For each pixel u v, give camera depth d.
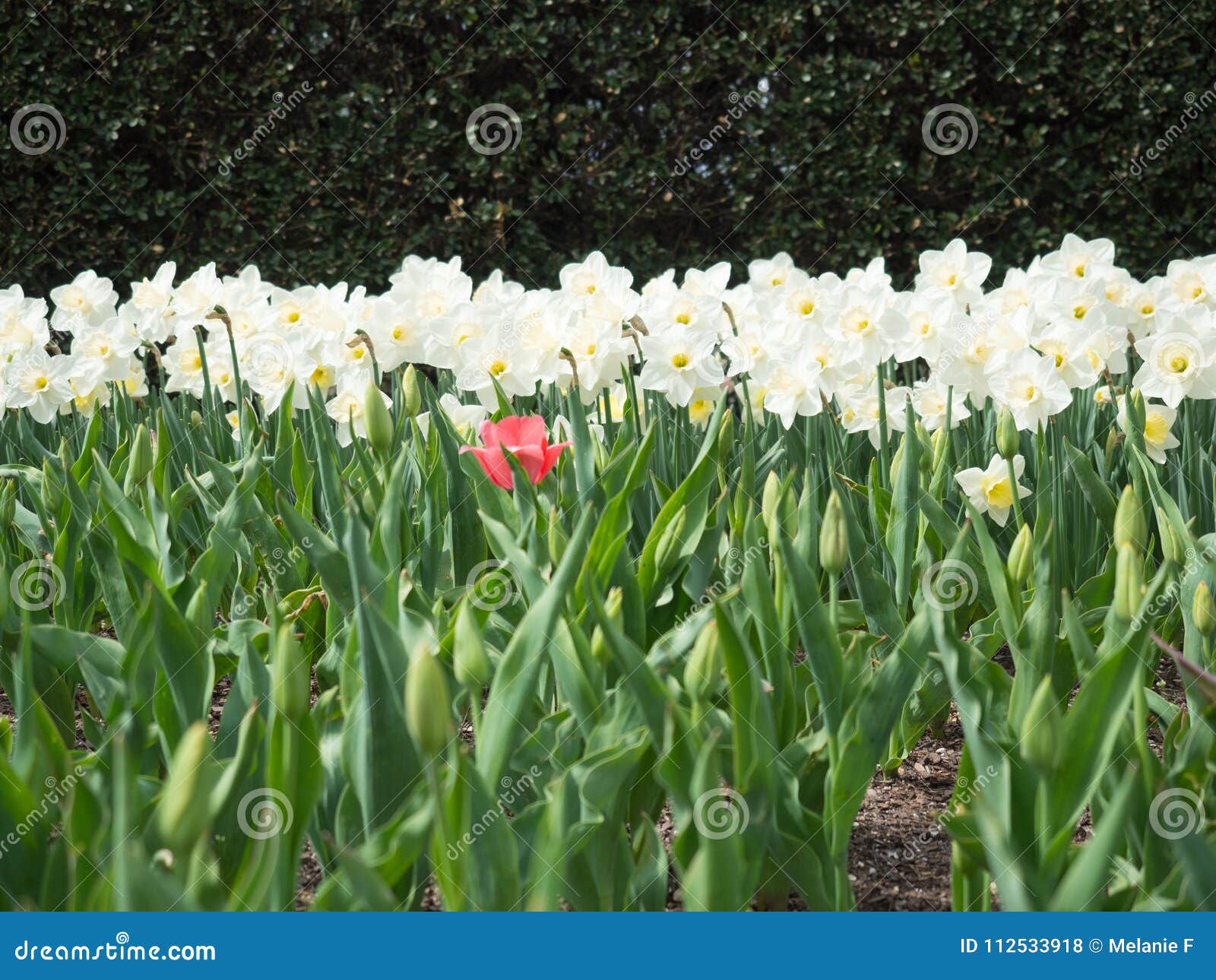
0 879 1.06
